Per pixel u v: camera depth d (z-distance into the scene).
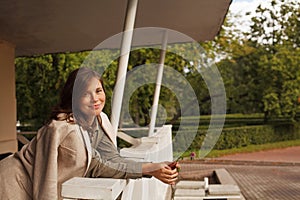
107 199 1.25
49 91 12.21
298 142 17.73
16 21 4.77
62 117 1.48
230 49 18.25
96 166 1.58
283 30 18.31
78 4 4.11
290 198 7.61
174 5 4.40
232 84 18.16
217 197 5.45
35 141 1.50
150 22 5.30
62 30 5.47
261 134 17.20
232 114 18.22
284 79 17.59
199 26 5.56
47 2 3.95
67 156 1.46
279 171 11.62
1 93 5.82
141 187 2.25
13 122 6.11
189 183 5.98
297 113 17.94
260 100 17.98
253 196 7.88
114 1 4.01
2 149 5.66
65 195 1.27
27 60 12.23
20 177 1.50
